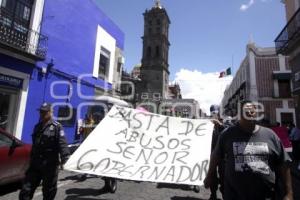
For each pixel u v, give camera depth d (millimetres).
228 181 2973
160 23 76688
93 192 6641
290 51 16156
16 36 12094
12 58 11758
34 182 4824
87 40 17562
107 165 5520
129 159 5691
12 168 6551
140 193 6801
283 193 2869
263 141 2885
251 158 2820
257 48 28500
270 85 27594
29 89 12711
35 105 13094
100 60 19859
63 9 14977
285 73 27047
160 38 75875
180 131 6215
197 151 5852
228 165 2963
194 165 5602
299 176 9461
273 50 28094
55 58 14391
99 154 5641
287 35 15078
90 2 17719
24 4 12594
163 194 6836
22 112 12312
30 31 12680
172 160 5707
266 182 2777
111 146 5820
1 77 11266
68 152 4961
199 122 6344
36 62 13047
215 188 6152
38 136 4910
